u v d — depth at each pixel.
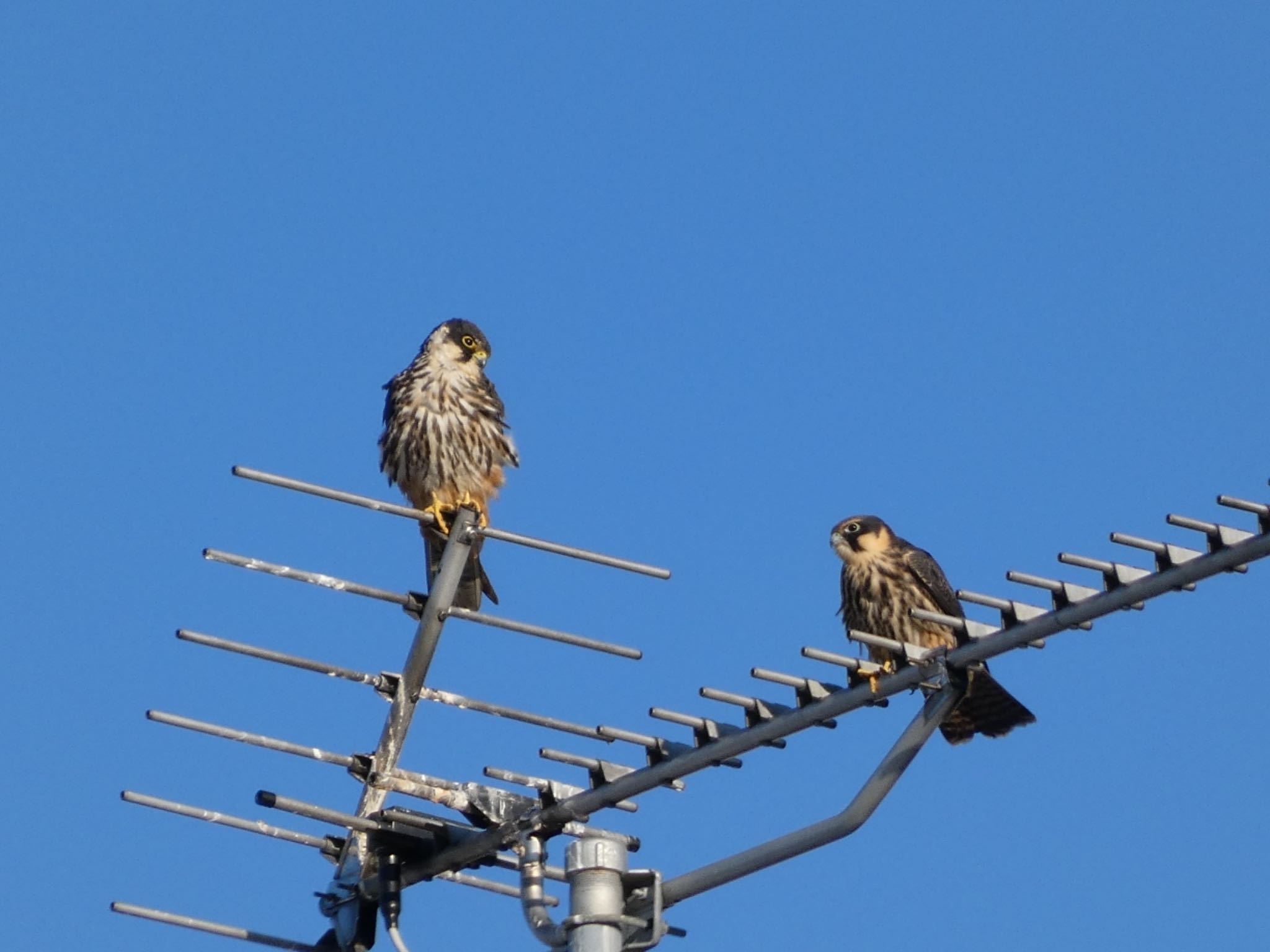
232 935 13.33
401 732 13.33
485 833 12.80
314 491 13.78
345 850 13.45
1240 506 10.58
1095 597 11.23
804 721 12.09
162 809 13.34
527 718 13.41
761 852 11.45
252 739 13.20
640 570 13.41
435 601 13.48
